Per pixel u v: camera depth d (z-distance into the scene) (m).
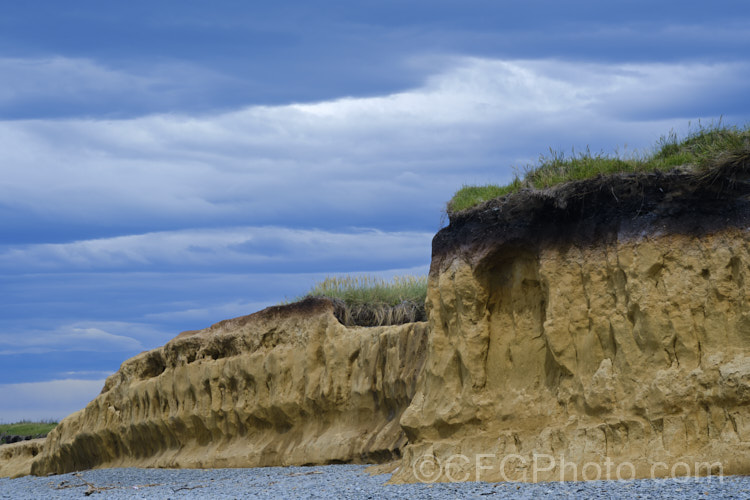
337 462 20.80
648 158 15.20
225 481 20.14
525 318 15.72
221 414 25.81
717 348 12.85
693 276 13.33
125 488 21.62
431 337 16.64
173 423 27.77
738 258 12.95
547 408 14.79
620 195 14.52
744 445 11.87
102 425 31.88
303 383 23.19
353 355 21.97
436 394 16.22
